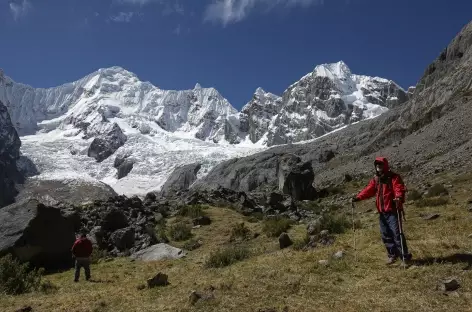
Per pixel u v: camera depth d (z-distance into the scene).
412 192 26.42
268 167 97.88
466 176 30.12
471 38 131.00
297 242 14.88
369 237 13.38
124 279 14.54
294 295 9.02
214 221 25.81
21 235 17.98
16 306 11.30
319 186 67.00
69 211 25.72
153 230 23.12
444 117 75.62
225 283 10.38
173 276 13.20
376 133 144.75
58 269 18.59
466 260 9.48
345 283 9.45
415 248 11.20
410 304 7.82
